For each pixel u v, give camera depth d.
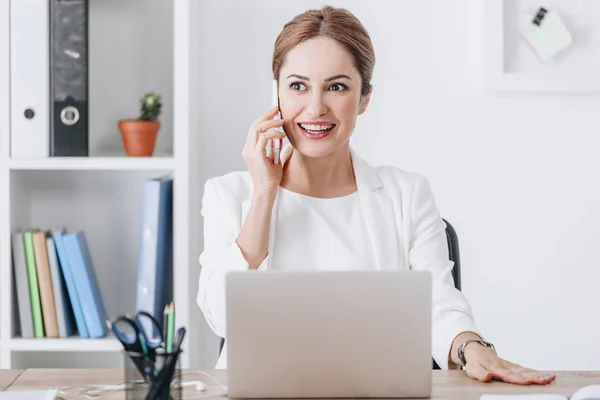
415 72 3.08
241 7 3.06
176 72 2.76
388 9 3.07
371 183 2.17
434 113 3.09
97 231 3.14
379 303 1.50
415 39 3.07
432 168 3.10
